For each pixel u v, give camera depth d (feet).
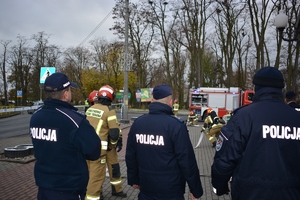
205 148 36.65
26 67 172.24
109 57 142.82
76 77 171.01
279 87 7.56
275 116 7.13
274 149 6.91
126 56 65.36
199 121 81.82
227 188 8.27
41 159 8.13
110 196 17.13
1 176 21.15
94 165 14.75
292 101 17.51
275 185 6.77
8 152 26.61
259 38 79.97
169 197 9.29
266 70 7.64
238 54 124.77
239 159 7.28
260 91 7.63
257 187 6.86
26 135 45.42
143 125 9.69
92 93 17.90
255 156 6.98
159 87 9.91
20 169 23.15
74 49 171.42
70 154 7.99
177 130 9.23
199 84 108.06
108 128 15.46
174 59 140.46
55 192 7.84
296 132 7.05
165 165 9.23
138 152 9.75
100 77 151.64
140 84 136.87
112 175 16.93
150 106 9.89
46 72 32.99
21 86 174.40
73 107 8.73
